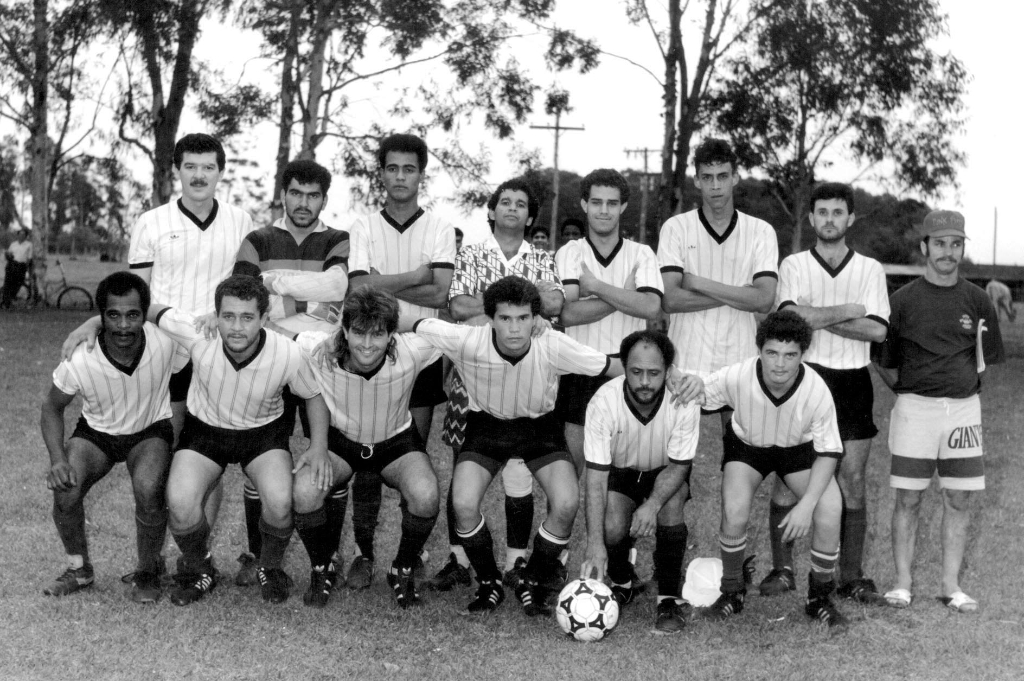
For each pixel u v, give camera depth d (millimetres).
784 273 5023
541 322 4344
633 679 3682
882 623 4367
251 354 4270
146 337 4375
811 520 4340
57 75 25297
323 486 4297
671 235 5117
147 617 4137
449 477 7113
